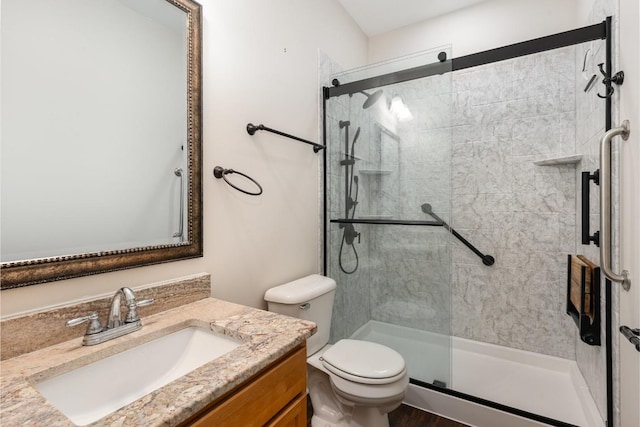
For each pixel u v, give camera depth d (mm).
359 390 1312
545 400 1744
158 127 1078
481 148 2256
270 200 1604
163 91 1090
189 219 1167
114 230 967
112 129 962
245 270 1448
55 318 811
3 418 526
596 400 1521
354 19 2490
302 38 1860
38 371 682
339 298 2148
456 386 1912
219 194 1312
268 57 1582
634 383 1054
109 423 514
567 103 1998
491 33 2248
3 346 726
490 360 2186
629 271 1068
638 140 992
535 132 2092
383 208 2043
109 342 825
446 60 1832
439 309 1932
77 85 884
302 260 1859
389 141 2002
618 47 1224
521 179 2141
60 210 851
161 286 1052
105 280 937
